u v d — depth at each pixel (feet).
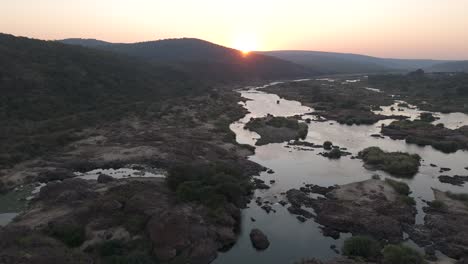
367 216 136.98
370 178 182.91
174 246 109.91
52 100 305.12
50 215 129.29
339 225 133.90
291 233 129.80
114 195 136.87
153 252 109.50
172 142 229.25
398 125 302.86
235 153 222.28
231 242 123.03
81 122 272.92
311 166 201.98
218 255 116.26
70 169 183.73
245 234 128.98
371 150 222.69
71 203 137.39
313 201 153.07
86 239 115.03
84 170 184.44
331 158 216.74
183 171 153.58
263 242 121.60
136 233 117.29
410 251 109.50
